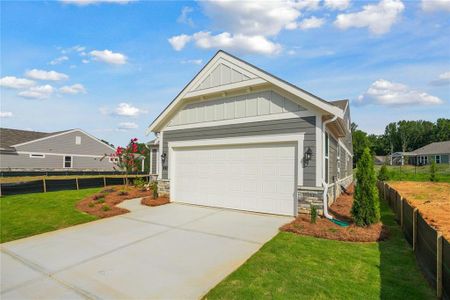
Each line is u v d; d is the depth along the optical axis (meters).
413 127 77.12
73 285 3.73
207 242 5.51
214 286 3.62
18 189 12.94
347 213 7.83
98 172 22.58
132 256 4.79
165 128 11.00
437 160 44.31
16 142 23.62
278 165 8.05
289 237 5.68
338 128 9.24
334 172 10.63
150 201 10.19
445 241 3.12
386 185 11.06
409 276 3.86
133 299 3.34
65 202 10.53
